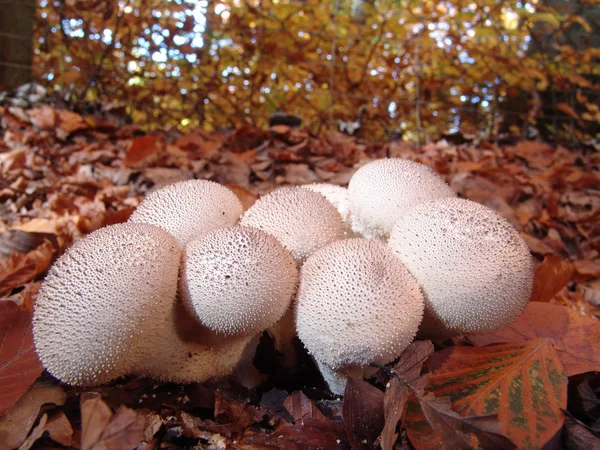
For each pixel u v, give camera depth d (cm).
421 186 16
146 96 55
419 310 13
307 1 57
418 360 12
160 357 13
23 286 21
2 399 11
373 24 59
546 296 19
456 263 13
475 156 49
